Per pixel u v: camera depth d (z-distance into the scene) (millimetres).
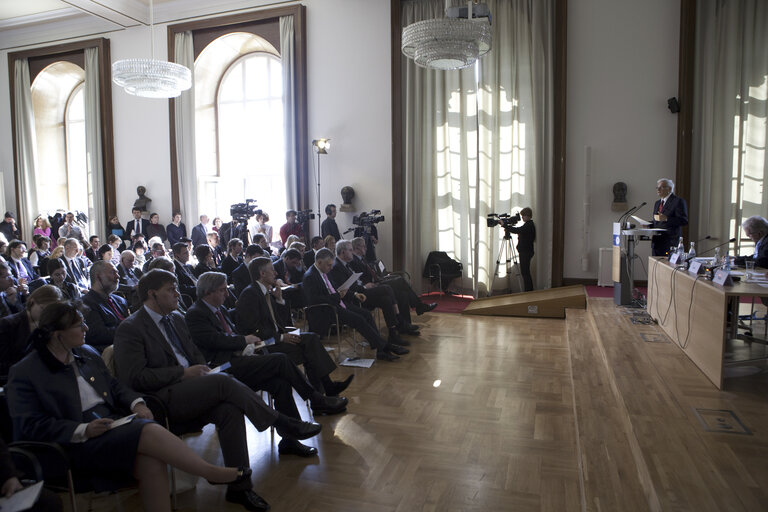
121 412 2355
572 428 3234
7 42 10781
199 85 9852
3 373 2680
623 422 2971
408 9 8133
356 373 4379
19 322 2740
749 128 7020
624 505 2164
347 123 8633
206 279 3088
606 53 7535
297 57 8688
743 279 3547
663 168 7438
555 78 7609
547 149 7645
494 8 7758
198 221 9766
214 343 3016
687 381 3338
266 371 3004
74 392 2145
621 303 5965
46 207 11383
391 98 8320
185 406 2455
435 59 5094
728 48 6980
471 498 2459
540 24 7535
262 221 8602
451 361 4688
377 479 2656
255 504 2396
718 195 7148
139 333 2551
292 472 2746
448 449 2975
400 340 5191
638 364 3713
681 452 2404
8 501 1577
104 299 3375
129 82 6180
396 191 8320
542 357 4762
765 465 2273
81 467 2039
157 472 2062
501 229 7973
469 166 8023
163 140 9938
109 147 10180
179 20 9469
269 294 3768
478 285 7984
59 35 10391
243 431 2502
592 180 7707
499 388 3971
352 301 5059
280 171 10242
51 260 4793
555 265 7734
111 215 10289
